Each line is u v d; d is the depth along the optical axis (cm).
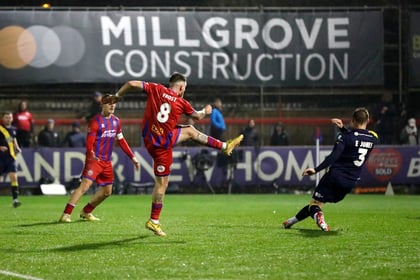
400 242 2841
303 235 3042
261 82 6962
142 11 6906
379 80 7031
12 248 2658
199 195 6456
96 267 2259
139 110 7606
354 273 2166
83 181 3659
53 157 6594
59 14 6819
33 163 6556
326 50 7006
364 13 7031
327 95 7744
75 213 4266
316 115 7738
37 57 6788
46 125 6756
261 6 7238
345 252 2569
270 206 4978
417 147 6788
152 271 2194
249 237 2978
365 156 3097
